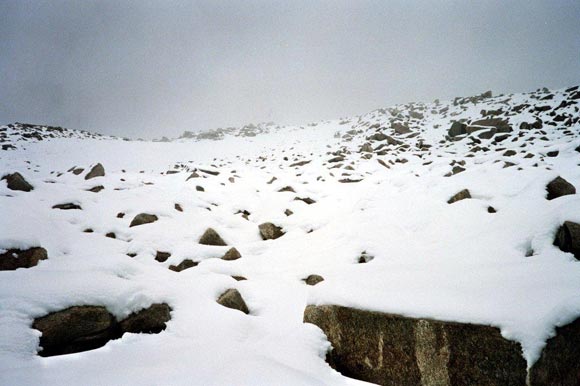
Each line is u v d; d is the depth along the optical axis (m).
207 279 3.80
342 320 2.93
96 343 2.70
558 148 8.84
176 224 5.77
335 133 27.14
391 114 31.45
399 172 10.34
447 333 2.42
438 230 4.58
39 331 2.42
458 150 13.26
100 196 6.94
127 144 26.34
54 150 21.25
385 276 3.37
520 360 2.12
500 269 3.06
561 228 3.46
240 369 2.16
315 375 2.47
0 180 6.54
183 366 2.17
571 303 2.22
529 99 22.25
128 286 3.01
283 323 3.29
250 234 6.51
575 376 2.15
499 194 5.20
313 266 4.67
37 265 3.59
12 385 1.81
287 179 10.50
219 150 26.94
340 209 7.00
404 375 2.56
